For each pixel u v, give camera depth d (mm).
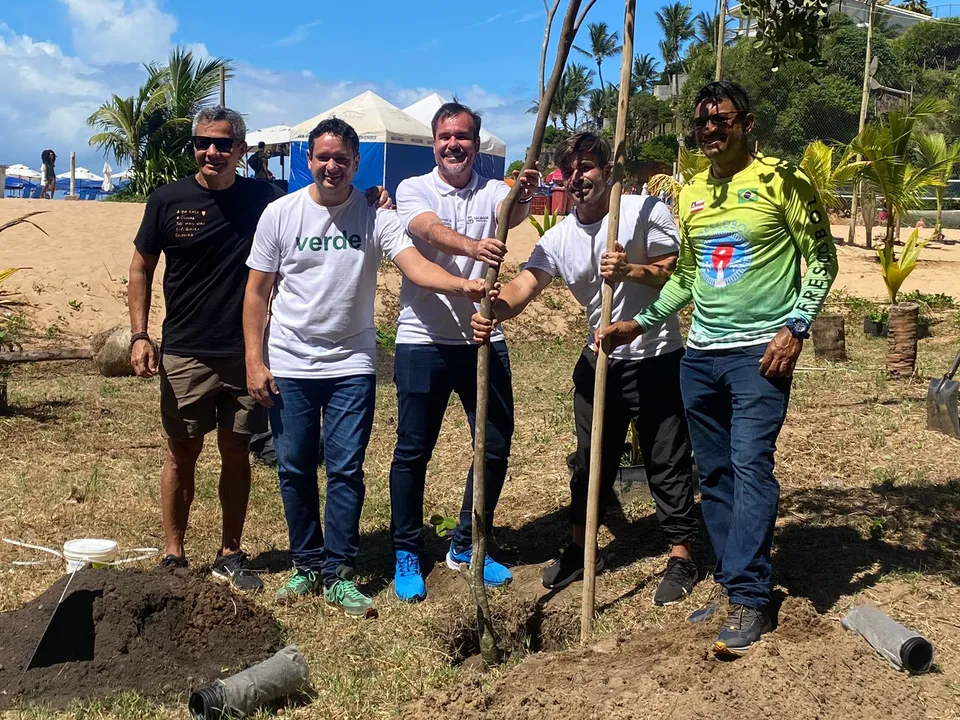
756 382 3900
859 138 14211
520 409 9016
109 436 7855
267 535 5676
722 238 3955
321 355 4570
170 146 24688
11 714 3545
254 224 4703
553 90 3840
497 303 4594
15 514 5828
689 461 4680
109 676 3766
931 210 30891
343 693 3768
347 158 4395
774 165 3904
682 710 3336
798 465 6461
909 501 5605
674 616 4367
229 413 4797
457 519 5930
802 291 3824
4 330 11680
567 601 4688
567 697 3500
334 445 4617
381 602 4711
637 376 4625
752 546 3826
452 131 4633
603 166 4453
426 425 4773
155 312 13312
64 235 15992
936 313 14734
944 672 3672
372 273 4637
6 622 3986
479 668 4133
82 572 4027
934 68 38375
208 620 4023
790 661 3553
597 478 4109
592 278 4633
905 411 7953
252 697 3584
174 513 4918
